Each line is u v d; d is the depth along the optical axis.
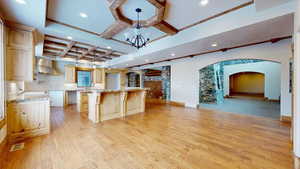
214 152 2.20
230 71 10.38
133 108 4.96
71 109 5.61
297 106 1.89
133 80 10.07
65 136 2.83
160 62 7.45
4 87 2.39
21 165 1.84
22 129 2.69
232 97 10.08
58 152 2.19
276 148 2.32
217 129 3.25
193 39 3.62
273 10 2.40
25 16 2.43
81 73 6.77
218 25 3.13
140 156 2.09
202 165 1.87
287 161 1.95
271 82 8.53
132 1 2.51
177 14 2.99
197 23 3.44
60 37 3.80
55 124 3.64
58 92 6.22
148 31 3.97
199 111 5.28
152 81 9.16
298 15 1.86
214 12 2.93
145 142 2.56
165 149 2.30
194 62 6.00
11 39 2.64
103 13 2.91
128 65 8.04
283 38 3.72
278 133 2.97
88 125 3.56
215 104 7.10
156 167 1.83
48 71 5.77
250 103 7.36
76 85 6.66
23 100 2.70
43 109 2.92
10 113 2.56
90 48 5.05
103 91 3.81
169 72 7.69
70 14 2.93
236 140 2.64
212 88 8.16
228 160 1.98
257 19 2.58
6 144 2.42
